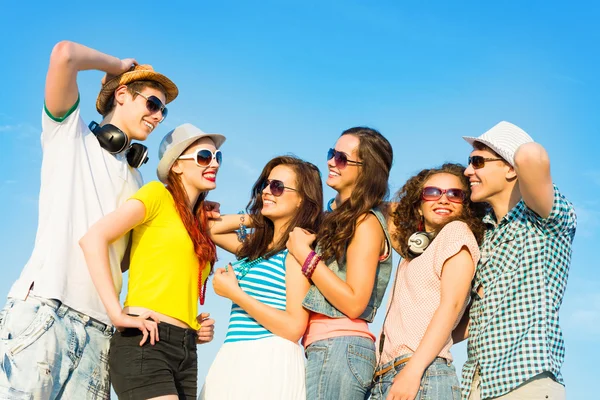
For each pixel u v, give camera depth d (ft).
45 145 13.66
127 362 12.41
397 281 13.71
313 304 13.41
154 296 12.76
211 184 14.34
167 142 14.49
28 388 11.92
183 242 13.26
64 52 12.89
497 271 12.76
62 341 12.43
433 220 13.92
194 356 13.32
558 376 12.14
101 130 14.15
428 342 12.15
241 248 15.12
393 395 12.04
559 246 12.71
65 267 12.72
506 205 13.25
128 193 14.30
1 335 12.35
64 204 13.05
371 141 14.32
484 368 12.45
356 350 13.03
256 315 13.32
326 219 14.01
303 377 13.38
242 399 13.08
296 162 15.07
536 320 12.24
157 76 14.94
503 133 13.38
